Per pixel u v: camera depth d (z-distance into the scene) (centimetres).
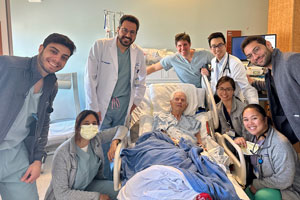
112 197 164
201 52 256
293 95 152
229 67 228
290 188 164
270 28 342
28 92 124
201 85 267
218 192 134
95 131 149
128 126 223
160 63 279
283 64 152
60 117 344
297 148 272
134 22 185
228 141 205
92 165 161
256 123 171
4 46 158
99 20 372
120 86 204
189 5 379
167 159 161
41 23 365
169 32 382
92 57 191
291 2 285
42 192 217
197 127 222
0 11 154
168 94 241
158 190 137
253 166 180
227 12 381
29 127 137
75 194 146
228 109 218
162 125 219
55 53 120
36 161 137
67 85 336
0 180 133
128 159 176
